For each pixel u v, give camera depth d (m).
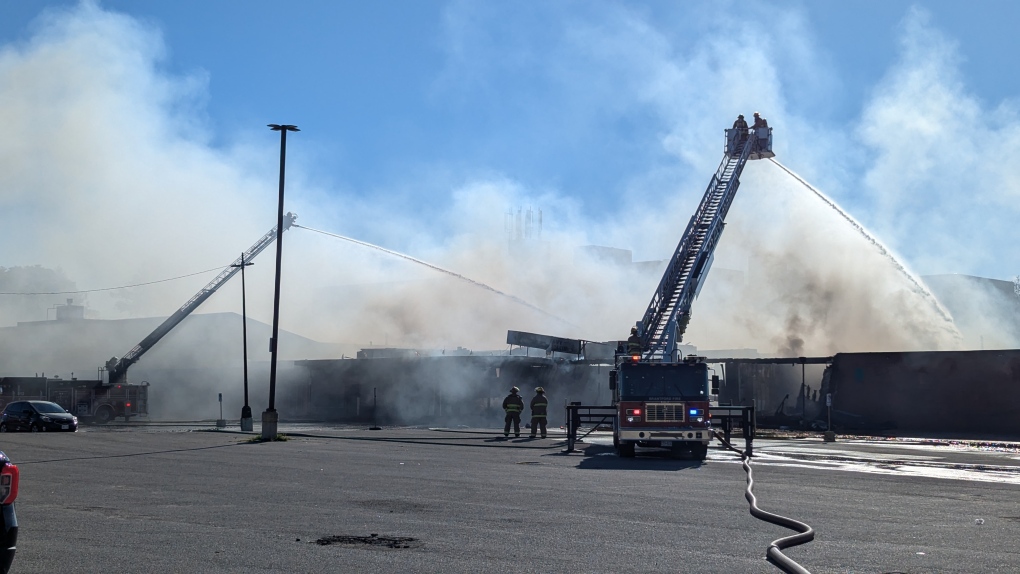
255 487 14.58
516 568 7.98
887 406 41.47
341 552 8.73
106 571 7.76
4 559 6.38
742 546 9.15
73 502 12.58
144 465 18.95
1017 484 16.06
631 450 22.42
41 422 37.91
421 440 29.42
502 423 47.47
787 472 18.30
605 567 8.04
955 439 34.31
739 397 46.69
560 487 14.83
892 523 10.93
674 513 11.63
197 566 8.00
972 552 8.95
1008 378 38.53
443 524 10.58
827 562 8.35
